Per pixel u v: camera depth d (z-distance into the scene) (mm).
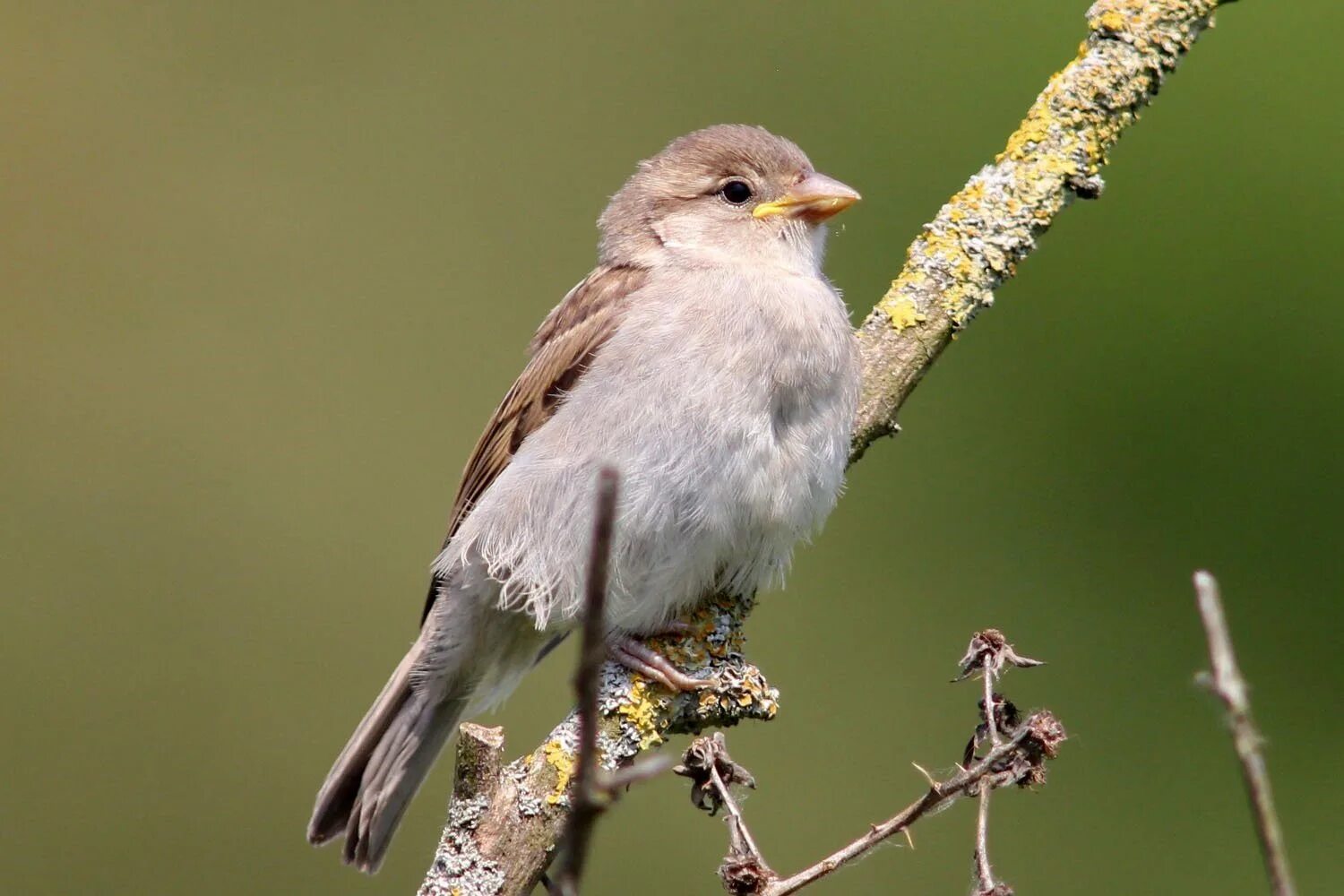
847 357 8328
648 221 9250
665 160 9453
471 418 15531
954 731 13484
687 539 8086
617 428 8250
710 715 7793
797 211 9070
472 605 8875
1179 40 8867
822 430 8281
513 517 8438
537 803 6926
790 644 14070
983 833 5926
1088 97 8758
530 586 8375
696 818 13070
